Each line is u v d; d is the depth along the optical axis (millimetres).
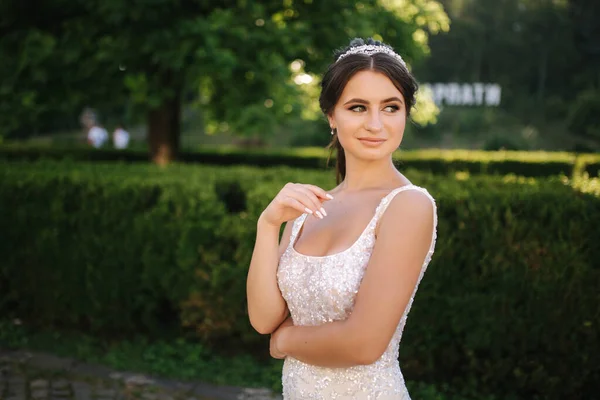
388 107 1513
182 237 4215
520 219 3473
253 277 1623
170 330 4734
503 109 40750
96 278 4543
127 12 6551
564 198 3479
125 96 8312
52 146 12016
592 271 3363
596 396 3527
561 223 3412
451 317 3580
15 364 4113
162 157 8742
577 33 43594
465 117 34719
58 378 3926
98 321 4594
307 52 7543
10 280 4852
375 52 1523
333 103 1544
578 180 4234
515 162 10258
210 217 4238
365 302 1396
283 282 1594
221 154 11273
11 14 7305
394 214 1442
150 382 3854
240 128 8367
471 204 3535
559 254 3396
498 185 4078
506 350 3578
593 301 3369
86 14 7379
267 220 1595
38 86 7316
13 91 7098
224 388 3801
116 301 4531
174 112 8820
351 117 1510
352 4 7469
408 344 3697
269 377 3938
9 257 4809
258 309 1631
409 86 1523
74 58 6863
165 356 4258
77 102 7562
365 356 1395
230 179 4840
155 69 7621
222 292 4152
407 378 3854
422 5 9008
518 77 44562
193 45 6738
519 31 44031
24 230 4734
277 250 1629
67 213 4609
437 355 3768
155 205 4469
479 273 3586
